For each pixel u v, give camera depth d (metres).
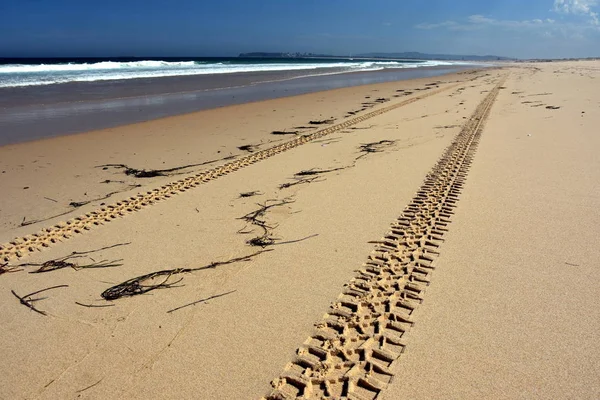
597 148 7.90
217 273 4.02
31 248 4.60
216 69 43.25
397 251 4.34
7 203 5.92
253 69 46.62
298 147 9.05
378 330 3.16
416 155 8.11
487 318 3.25
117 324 3.30
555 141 8.65
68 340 3.13
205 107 15.37
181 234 4.86
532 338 3.01
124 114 13.50
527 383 2.63
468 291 3.60
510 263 4.00
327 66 62.72
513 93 18.39
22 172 7.38
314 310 3.44
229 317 3.37
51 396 2.63
